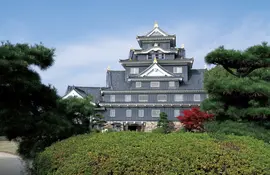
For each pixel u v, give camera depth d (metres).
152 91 44.50
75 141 7.00
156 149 5.86
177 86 44.84
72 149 6.45
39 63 10.59
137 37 49.72
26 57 10.05
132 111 44.97
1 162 18.70
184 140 6.38
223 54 11.11
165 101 44.34
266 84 11.06
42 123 10.36
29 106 11.01
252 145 6.46
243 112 10.96
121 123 44.56
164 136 6.86
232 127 10.56
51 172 6.26
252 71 12.20
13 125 10.12
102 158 5.73
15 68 9.80
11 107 10.42
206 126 11.66
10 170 15.23
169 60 46.66
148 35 49.84
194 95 44.06
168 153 5.73
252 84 10.78
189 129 21.34
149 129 43.94
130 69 48.09
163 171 5.43
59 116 11.26
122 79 48.59
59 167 6.07
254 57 10.92
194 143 6.17
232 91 10.79
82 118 13.60
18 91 10.41
